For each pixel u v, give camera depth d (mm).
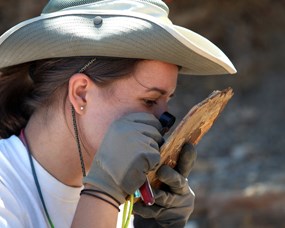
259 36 14484
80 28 3406
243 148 11867
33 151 3607
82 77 3463
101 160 3295
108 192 3289
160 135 3344
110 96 3447
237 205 9945
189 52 3406
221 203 9977
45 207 3545
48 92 3582
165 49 3361
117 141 3287
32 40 3465
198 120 3455
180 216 3688
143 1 3516
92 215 3277
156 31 3338
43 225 3498
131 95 3438
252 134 12445
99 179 3301
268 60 14273
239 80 13977
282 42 14453
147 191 3326
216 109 3562
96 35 3371
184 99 13492
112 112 3443
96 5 3488
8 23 13562
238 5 14453
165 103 3516
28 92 3680
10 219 3375
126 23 3375
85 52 3389
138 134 3289
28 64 3670
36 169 3578
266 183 10375
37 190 3547
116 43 3342
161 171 3461
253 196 9906
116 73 3424
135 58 3402
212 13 14484
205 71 3648
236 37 14453
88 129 3480
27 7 13422
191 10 14398
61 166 3586
